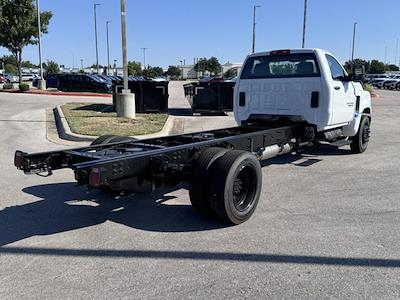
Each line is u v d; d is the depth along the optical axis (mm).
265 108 8258
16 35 36500
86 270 3824
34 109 18812
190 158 5219
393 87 57719
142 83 17438
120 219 5176
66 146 10141
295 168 8031
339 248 4312
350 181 7059
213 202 4805
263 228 4879
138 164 4629
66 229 4828
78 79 35156
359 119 9148
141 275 3732
